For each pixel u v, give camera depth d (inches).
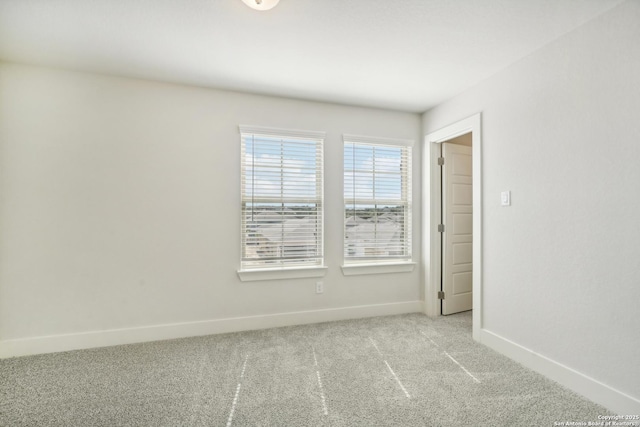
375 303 123.6
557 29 71.3
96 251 93.7
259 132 108.7
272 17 67.6
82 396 68.2
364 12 65.9
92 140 93.6
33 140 88.5
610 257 63.7
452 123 111.3
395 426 59.0
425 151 127.1
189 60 86.4
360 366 82.0
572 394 69.2
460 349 92.6
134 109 97.3
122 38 75.7
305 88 104.6
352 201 121.0
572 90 71.1
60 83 91.0
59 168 90.6
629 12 60.5
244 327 107.6
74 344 91.5
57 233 90.4
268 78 97.3
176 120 101.1
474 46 78.7
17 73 87.5
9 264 86.7
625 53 61.1
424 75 95.0
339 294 118.9
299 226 114.4
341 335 103.1
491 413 62.8
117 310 95.5
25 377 75.9
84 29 71.9
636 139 59.6
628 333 60.8
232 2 62.8
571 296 71.3
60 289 90.7
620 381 62.0
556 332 74.7
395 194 127.3
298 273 113.3
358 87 103.7
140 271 97.7
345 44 78.3
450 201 127.0
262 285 109.9
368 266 121.1
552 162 75.7
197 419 60.9
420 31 72.6
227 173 106.0
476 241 99.5
